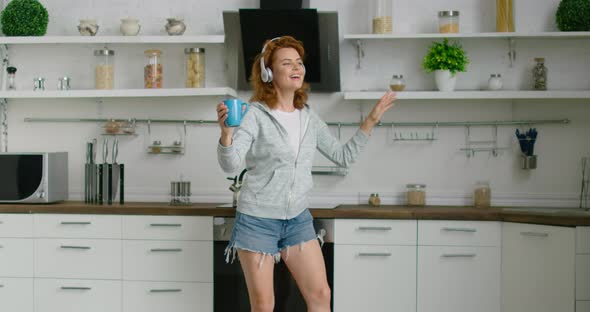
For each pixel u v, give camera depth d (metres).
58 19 4.30
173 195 4.00
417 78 4.12
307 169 2.88
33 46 4.32
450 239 3.54
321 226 3.59
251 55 3.98
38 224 3.75
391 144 4.14
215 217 3.63
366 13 4.14
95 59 4.10
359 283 3.57
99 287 3.71
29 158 3.85
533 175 4.07
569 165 4.05
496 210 3.65
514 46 4.07
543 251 3.30
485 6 4.09
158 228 3.67
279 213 2.81
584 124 4.04
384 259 3.56
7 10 4.10
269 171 2.81
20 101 4.32
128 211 3.68
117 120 4.19
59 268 3.74
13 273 3.77
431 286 3.54
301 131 2.87
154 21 4.26
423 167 4.12
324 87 4.07
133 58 4.27
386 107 2.97
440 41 4.08
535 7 4.07
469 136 4.10
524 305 3.38
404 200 4.12
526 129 4.07
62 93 3.99
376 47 4.14
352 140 2.98
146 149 4.25
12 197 3.84
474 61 4.11
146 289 3.68
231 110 2.48
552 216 3.23
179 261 3.66
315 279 2.85
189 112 4.24
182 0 4.25
